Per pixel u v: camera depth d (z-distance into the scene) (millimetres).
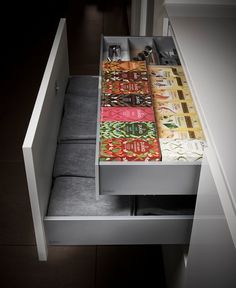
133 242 1602
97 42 4262
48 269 2039
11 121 3049
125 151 1380
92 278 1999
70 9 5043
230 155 1094
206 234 1157
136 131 1466
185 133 1481
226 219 967
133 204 1647
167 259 1915
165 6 1992
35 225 1547
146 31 2865
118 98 1637
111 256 2100
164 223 1528
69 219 1533
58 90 2096
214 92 1339
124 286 1961
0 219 2303
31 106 3221
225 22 1848
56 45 2094
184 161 1356
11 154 2748
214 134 1167
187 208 1619
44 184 1611
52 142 1860
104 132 1461
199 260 1255
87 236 1584
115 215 1598
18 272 2029
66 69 2451
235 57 1545
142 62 1898
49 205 1655
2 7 5023
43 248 1615
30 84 3510
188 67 1473
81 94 2375
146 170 1364
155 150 1383
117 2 5270
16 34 4406
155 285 1969
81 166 1859
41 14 4895
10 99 3297
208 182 1138
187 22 1829
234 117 1233
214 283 1096
